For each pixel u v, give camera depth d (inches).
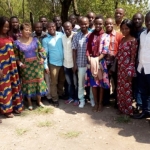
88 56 180.4
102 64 179.3
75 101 205.0
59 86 215.5
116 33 186.2
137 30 174.6
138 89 172.6
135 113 181.2
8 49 173.9
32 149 142.4
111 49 185.0
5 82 177.0
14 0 946.1
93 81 182.4
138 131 158.1
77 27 217.8
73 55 191.6
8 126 170.4
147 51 155.9
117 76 182.2
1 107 180.9
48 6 708.7
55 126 168.4
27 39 184.9
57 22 214.2
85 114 186.2
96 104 191.3
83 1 536.7
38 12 724.0
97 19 174.9
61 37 197.9
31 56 185.8
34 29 203.8
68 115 185.3
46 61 195.6
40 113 189.2
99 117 180.5
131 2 549.3
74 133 157.3
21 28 182.9
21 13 949.8
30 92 192.9
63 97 218.2
